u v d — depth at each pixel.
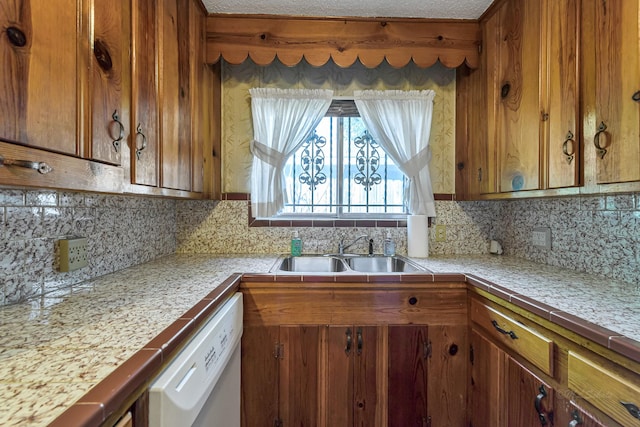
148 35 1.07
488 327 1.22
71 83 0.69
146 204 1.61
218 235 1.94
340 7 1.63
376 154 2.03
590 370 0.76
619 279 1.22
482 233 1.99
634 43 0.86
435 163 2.00
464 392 1.39
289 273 1.37
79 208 1.14
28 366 0.54
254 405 1.36
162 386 0.59
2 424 0.39
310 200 2.03
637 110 0.86
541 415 0.93
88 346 0.62
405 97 1.93
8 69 0.54
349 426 1.37
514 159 1.42
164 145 1.20
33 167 0.58
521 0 1.38
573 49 1.09
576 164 1.08
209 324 0.90
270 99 1.90
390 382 1.38
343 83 1.97
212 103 1.80
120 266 1.40
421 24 1.74
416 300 1.39
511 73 1.45
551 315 0.87
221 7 1.64
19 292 0.91
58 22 0.65
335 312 1.37
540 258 1.65
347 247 1.95
